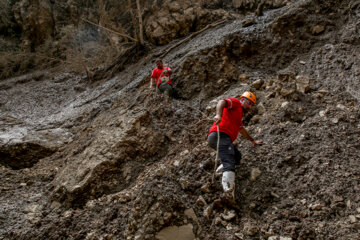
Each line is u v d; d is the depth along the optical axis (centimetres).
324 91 411
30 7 1202
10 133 588
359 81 406
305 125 366
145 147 416
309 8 561
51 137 548
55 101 844
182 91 550
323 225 260
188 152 395
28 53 1130
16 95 924
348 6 538
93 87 854
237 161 332
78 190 368
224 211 298
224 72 542
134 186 368
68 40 1115
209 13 870
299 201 288
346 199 273
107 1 1133
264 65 540
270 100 426
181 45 805
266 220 283
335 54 472
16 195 408
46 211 364
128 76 780
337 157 313
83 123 599
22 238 326
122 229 306
